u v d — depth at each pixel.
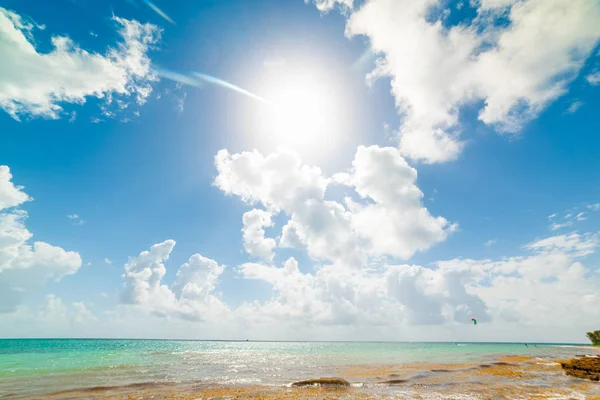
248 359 57.16
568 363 40.47
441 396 22.09
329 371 36.44
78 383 26.45
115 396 21.39
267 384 26.52
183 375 32.22
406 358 59.38
